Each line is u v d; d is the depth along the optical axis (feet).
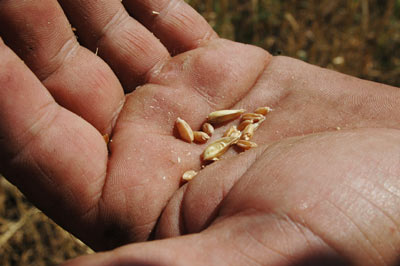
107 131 0.67
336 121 0.65
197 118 0.68
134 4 0.73
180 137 0.66
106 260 0.53
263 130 0.67
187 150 0.65
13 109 0.59
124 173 0.61
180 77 0.69
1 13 0.63
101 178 0.61
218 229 0.55
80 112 0.66
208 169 0.61
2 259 0.88
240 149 0.66
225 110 0.68
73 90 0.65
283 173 0.56
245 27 1.07
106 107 0.66
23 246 0.89
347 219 0.54
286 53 1.04
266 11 1.07
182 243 0.54
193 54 0.70
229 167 0.59
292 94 0.69
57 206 0.61
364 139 0.57
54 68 0.65
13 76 0.60
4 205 0.90
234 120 0.69
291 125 0.66
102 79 0.67
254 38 1.07
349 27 1.05
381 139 0.57
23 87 0.60
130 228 0.61
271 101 0.69
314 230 0.54
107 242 0.62
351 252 0.54
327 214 0.54
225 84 0.69
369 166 0.56
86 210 0.61
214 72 0.69
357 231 0.54
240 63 0.70
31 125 0.60
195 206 0.59
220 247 0.53
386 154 0.56
